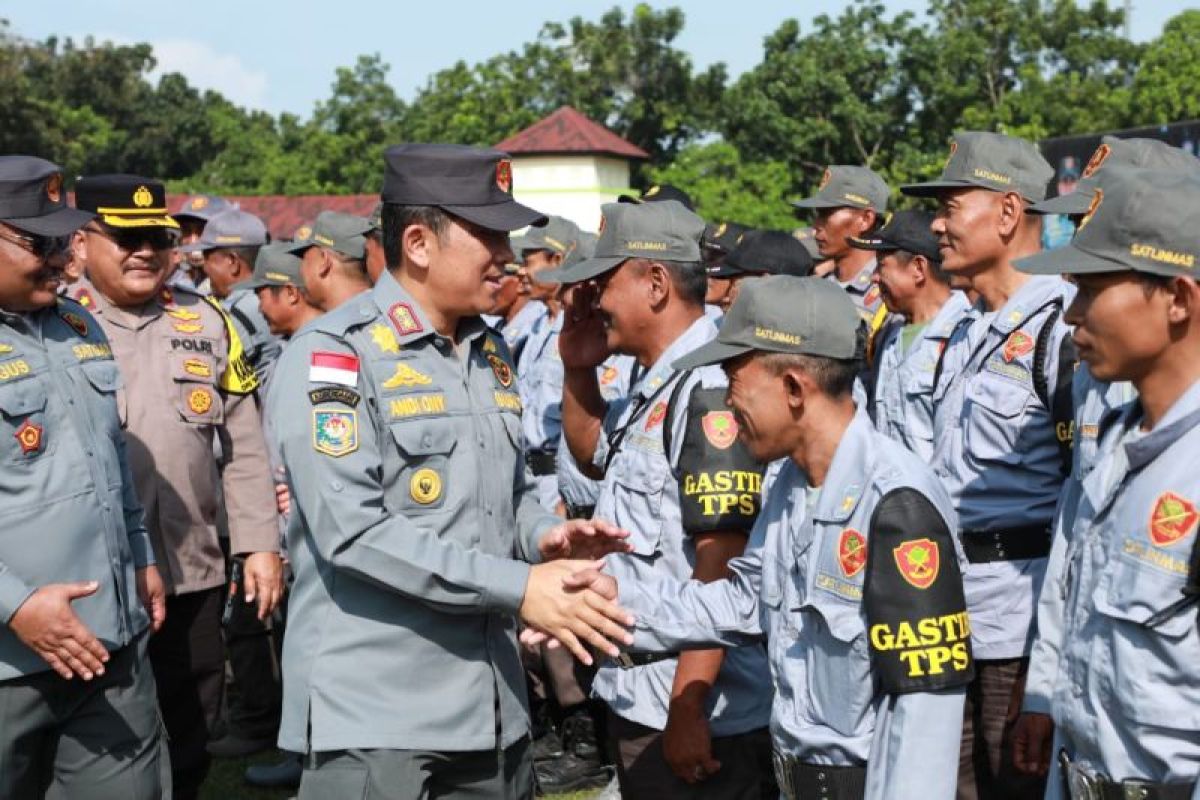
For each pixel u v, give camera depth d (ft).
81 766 12.39
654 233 12.28
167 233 15.49
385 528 9.81
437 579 9.78
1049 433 12.98
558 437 21.15
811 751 9.43
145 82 212.23
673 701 11.64
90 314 13.21
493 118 139.23
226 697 21.97
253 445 16.15
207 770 15.99
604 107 139.74
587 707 18.67
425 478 10.21
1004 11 120.57
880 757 8.83
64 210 12.07
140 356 15.29
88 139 176.04
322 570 10.26
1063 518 10.36
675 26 140.15
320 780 10.19
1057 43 122.52
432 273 10.34
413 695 10.14
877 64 122.93
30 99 140.56
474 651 10.39
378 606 10.15
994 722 13.16
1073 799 8.63
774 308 9.41
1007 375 13.20
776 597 9.86
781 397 9.46
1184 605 7.92
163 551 15.17
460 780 10.57
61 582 11.96
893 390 16.26
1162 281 7.99
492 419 10.69
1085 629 8.55
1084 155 44.45
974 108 118.62
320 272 19.93
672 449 11.88
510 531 10.89
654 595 10.80
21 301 11.94
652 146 145.89
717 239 21.56
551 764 18.74
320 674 10.17
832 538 9.25
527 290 22.65
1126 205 8.06
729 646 10.56
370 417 10.09
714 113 142.10
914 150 119.55
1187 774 7.99
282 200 97.35
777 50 127.65
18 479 11.84
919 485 8.97
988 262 13.80
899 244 16.52
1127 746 8.23
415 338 10.32
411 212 10.30
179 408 15.37
